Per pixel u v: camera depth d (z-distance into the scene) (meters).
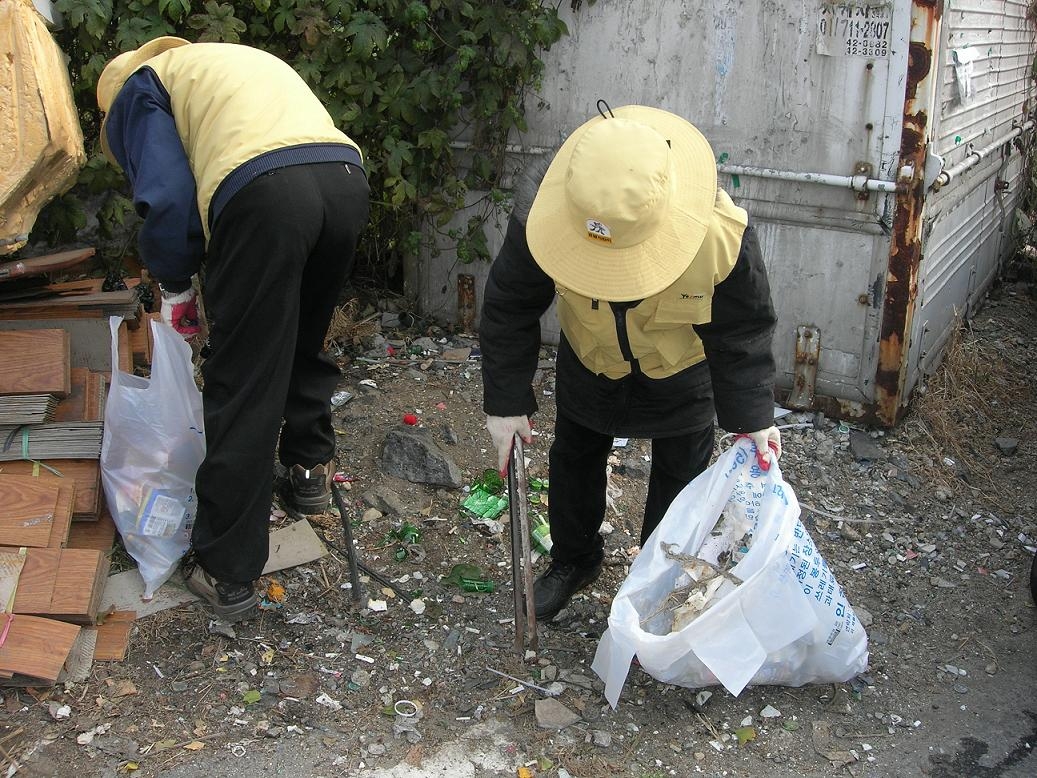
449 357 4.53
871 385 4.02
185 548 2.95
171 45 2.87
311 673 2.69
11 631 2.53
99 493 2.89
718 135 3.98
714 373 2.48
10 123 2.81
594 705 2.65
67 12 3.52
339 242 2.66
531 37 4.08
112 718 2.48
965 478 3.90
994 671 2.87
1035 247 6.10
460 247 4.50
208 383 2.61
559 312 2.54
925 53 3.51
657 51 4.00
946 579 3.29
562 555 2.99
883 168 3.71
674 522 2.61
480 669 2.75
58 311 3.22
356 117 4.16
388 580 3.08
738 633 2.45
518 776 2.41
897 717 2.68
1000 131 4.85
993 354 4.88
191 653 2.71
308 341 2.98
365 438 3.82
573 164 2.05
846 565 3.35
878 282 3.86
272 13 3.96
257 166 2.44
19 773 2.31
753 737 2.58
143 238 2.57
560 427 2.75
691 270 2.18
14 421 2.88
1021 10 4.66
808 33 3.68
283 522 3.29
